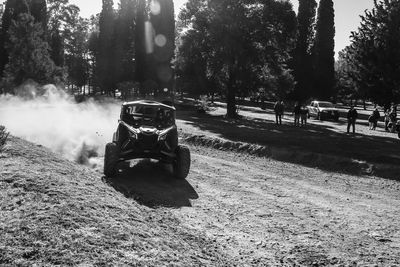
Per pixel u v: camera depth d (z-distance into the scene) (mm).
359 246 7051
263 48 39219
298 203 9789
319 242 7160
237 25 37312
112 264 4543
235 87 39875
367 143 20219
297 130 26797
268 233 7504
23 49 40594
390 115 29422
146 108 12039
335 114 39250
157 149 10812
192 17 40906
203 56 41219
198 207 8844
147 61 54938
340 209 9422
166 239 6016
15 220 5344
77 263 4406
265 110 53156
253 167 14500
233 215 8484
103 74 65562
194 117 36750
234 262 5957
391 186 12180
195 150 18125
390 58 25703
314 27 67312
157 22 53438
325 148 17578
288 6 37969
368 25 27703
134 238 5539
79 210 6121
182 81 46500
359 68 27141
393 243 7266
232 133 22625
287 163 15766
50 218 5531
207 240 6770
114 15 68438
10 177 7242
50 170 8492
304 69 64938
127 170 12016
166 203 8906
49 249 4645
